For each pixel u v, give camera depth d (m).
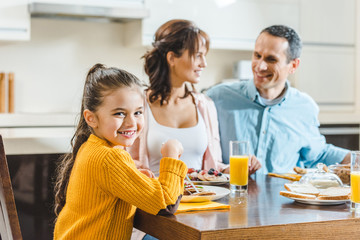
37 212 2.63
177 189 1.36
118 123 1.42
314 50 3.98
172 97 2.25
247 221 1.25
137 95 1.45
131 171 1.32
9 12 3.22
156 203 1.31
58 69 3.71
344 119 3.85
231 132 2.42
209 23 3.71
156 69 2.22
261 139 2.40
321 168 1.63
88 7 3.32
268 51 2.30
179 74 2.23
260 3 3.84
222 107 2.45
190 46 2.18
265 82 2.34
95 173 1.33
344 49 4.07
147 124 2.17
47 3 3.25
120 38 3.86
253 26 3.84
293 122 2.45
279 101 2.41
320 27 3.98
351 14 4.06
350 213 1.36
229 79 3.94
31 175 2.62
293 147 2.43
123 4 3.46
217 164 2.27
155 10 3.55
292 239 1.24
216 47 3.74
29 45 3.64
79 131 1.56
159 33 2.28
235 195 1.58
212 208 1.39
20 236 1.36
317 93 4.01
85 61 3.78
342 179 1.76
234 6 3.77
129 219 1.41
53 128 3.23
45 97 3.69
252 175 2.07
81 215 1.38
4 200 1.34
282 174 2.04
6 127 3.19
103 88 1.42
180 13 3.62
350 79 4.10
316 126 2.52
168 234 1.29
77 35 3.75
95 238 1.34
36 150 2.84
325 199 1.44
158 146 2.14
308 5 3.96
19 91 3.62
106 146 1.42
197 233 1.16
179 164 1.40
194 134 2.21
